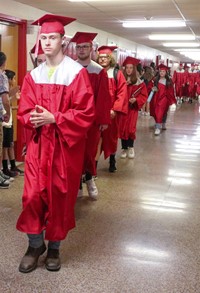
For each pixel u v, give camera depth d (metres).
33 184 2.46
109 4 5.96
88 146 3.71
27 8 6.04
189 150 6.76
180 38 11.67
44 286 2.42
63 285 2.44
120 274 2.59
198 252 2.94
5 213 3.56
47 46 2.42
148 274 2.60
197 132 8.79
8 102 4.10
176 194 4.32
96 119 3.66
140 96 5.67
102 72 3.66
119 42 11.37
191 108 15.41
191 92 18.61
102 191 4.35
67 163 2.46
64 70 2.45
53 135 2.44
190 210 3.83
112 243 3.05
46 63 2.50
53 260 2.62
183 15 6.99
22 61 5.33
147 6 6.07
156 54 16.95
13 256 2.78
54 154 2.43
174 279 2.55
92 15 7.18
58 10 6.61
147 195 4.26
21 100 2.52
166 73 8.30
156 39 12.11
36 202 2.46
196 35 10.74
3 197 4.00
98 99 3.65
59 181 2.46
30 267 2.57
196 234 3.27
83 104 2.45
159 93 8.21
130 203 3.98
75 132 2.43
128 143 5.99
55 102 2.44
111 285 2.46
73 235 3.17
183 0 5.48
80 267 2.67
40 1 5.71
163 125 9.02
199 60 26.06
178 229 3.36
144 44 14.26
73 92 2.44
